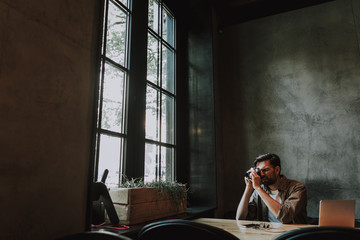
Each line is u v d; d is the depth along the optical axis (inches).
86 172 66.9
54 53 61.5
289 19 172.7
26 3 56.5
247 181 106.9
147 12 135.8
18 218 51.0
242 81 176.7
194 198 154.8
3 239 48.4
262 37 177.5
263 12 177.8
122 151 112.4
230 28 187.5
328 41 160.6
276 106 165.3
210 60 168.1
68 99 63.9
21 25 55.1
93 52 72.9
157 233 44.8
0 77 50.7
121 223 80.9
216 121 163.9
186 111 166.4
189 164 159.6
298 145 156.0
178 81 165.8
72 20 67.1
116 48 114.5
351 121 147.9
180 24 176.4
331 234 38.0
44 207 55.7
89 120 69.4
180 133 161.5
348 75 152.7
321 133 152.6
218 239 40.1
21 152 52.8
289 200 91.8
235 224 85.6
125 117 116.1
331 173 146.8
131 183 95.4
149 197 88.9
